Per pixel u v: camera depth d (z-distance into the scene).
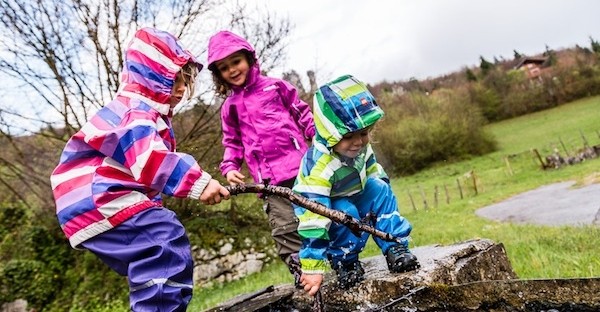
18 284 9.63
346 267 2.43
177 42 2.26
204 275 9.82
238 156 3.30
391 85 39.19
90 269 9.91
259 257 10.43
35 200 10.58
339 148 2.21
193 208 10.57
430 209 17.66
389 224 2.38
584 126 34.72
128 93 2.07
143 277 1.84
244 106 3.15
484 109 45.53
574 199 11.55
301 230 2.19
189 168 1.91
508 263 2.66
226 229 10.49
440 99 37.34
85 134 1.96
